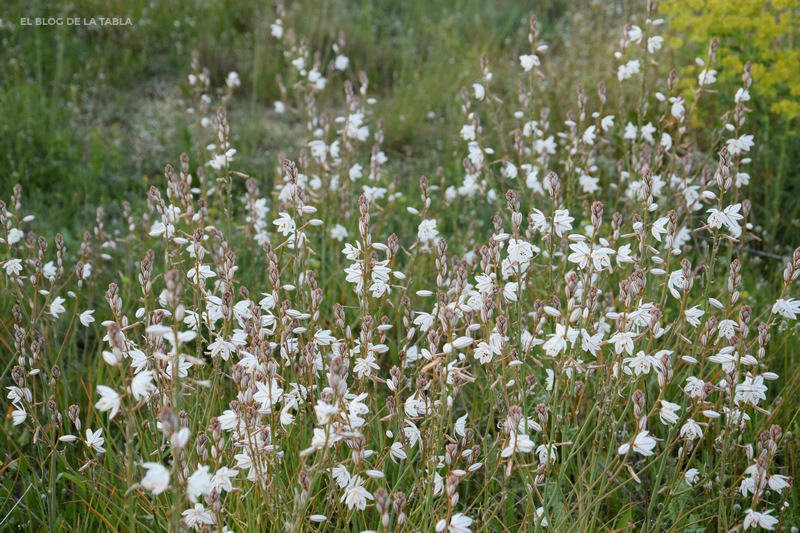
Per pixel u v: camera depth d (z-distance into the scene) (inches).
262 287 165.8
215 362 110.0
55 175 231.1
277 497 100.2
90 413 126.6
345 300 163.8
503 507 112.0
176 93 247.8
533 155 179.8
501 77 301.3
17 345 119.1
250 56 312.2
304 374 114.4
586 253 103.7
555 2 388.8
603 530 117.3
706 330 112.0
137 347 108.7
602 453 127.2
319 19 338.6
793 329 143.8
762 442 104.7
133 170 240.2
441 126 271.4
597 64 274.2
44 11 317.4
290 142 263.9
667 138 167.8
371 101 189.5
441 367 98.1
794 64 210.1
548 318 133.1
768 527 97.6
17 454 128.2
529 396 129.4
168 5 339.0
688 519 118.3
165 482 75.2
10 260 130.6
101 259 179.2
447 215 205.6
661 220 109.9
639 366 100.6
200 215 137.0
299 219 162.2
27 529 115.5
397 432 113.5
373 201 181.9
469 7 375.6
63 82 284.4
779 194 203.0
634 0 310.3
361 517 111.3
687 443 107.0
